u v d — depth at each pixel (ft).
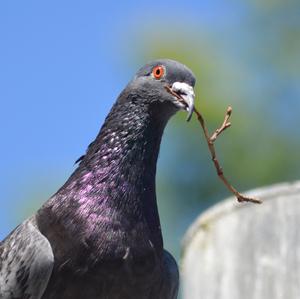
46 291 41.81
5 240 43.42
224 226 47.16
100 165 43.75
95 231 42.19
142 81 44.73
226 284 45.83
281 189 47.06
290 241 45.96
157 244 42.88
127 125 44.39
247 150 70.18
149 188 43.75
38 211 43.19
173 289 43.24
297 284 45.16
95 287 41.81
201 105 69.87
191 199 69.05
